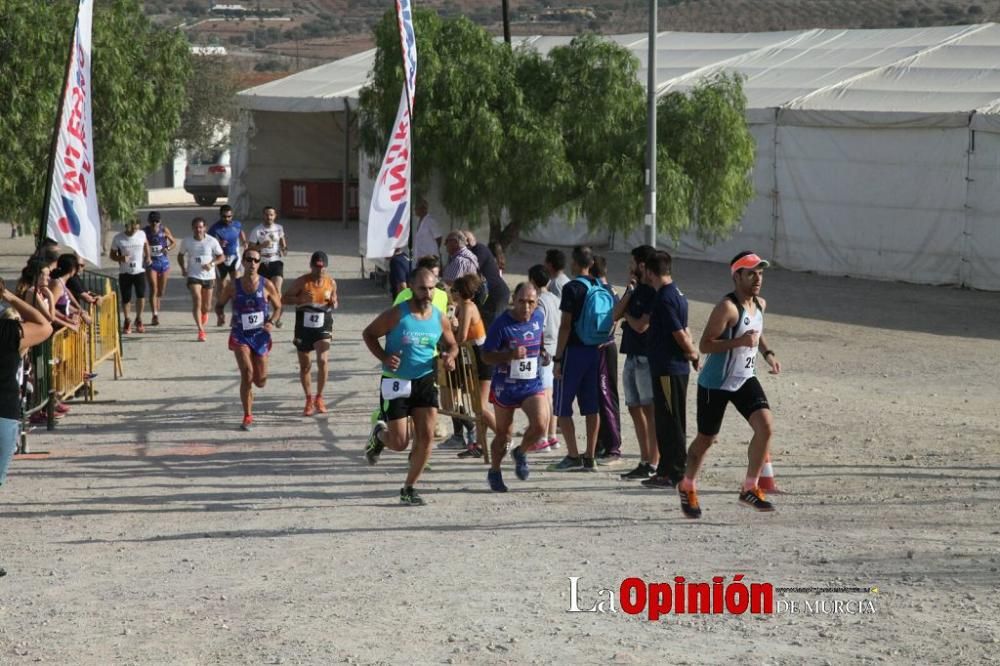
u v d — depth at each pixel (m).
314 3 187.38
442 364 14.98
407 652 7.55
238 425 17.12
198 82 63.81
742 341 11.10
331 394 19.50
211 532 11.31
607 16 144.50
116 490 13.28
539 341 13.11
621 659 7.36
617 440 14.66
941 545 10.30
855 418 17.56
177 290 33.75
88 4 15.73
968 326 28.28
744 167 28.91
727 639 7.79
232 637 7.90
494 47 29.34
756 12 140.50
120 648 7.68
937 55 42.00
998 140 34.03
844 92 39.53
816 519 11.53
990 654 7.36
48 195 15.73
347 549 10.55
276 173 58.41
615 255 43.78
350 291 33.47
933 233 35.75
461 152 28.23
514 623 8.20
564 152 28.06
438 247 25.84
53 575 9.70
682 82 44.72
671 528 11.23
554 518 11.82
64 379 17.48
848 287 35.47
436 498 12.89
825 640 7.73
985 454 14.97
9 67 28.28
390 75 29.36
